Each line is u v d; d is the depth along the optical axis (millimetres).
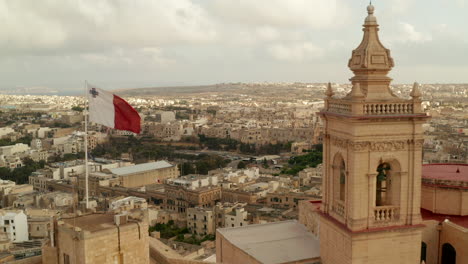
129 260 45812
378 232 50562
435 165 77438
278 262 59156
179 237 170375
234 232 73000
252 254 62344
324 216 56125
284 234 70938
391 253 51219
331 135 54750
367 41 51688
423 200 65812
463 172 69750
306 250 63469
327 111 55000
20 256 130875
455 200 62969
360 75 52219
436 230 59719
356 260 50594
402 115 49688
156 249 56875
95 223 47250
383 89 51688
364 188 50250
